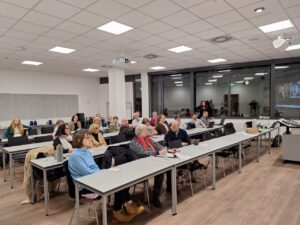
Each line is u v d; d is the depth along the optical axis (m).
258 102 8.22
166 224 2.58
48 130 6.50
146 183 3.18
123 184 2.11
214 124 7.63
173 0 3.14
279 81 7.61
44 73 9.55
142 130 3.39
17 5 3.22
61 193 3.56
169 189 3.51
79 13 3.52
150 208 2.98
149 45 5.43
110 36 4.69
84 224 2.63
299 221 2.59
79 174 2.53
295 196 3.26
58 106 10.02
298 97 7.44
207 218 2.70
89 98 11.30
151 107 10.33
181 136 4.12
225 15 3.69
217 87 8.94
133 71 9.81
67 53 6.15
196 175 4.25
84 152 2.72
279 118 7.48
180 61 7.55
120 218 2.63
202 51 6.13
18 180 4.25
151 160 2.93
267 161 5.21
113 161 2.86
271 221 2.61
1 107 8.31
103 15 3.61
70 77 10.49
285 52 6.44
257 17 3.79
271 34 4.72
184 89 9.64
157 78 10.21
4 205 3.16
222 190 3.54
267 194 3.35
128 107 11.00
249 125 6.98
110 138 4.66
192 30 4.40
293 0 3.19
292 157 4.94
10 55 6.32
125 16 3.66
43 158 3.21
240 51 6.21
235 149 4.68
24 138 4.85
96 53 6.19
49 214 2.88
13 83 8.65
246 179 4.01
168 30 4.38
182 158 3.01
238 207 2.96
